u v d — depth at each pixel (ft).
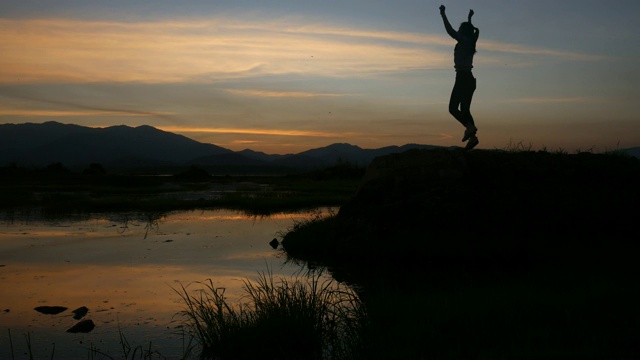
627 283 27.17
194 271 37.68
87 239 51.80
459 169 44.93
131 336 24.11
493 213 41.65
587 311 22.29
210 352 21.98
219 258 42.42
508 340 20.04
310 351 21.66
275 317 22.77
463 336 20.67
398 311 23.32
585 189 42.45
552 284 28.12
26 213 74.08
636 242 37.45
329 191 114.52
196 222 65.92
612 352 18.35
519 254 38.24
